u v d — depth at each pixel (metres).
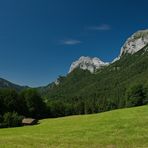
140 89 137.38
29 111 138.25
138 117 62.47
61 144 40.75
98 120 66.19
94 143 41.38
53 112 157.00
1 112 126.75
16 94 133.50
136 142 40.69
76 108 188.00
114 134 48.22
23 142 42.91
